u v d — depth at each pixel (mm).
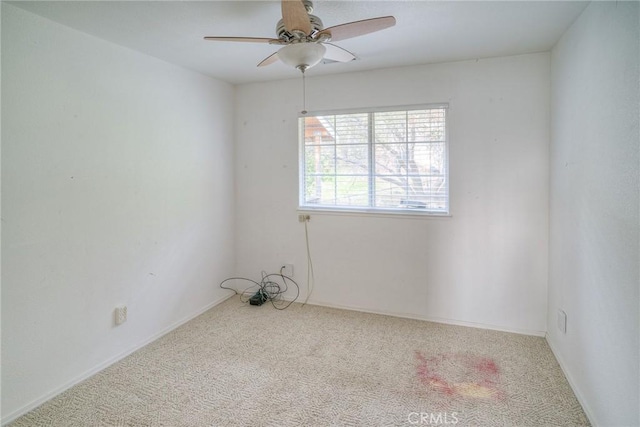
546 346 2602
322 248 3424
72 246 2141
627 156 1438
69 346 2139
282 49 1734
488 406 1928
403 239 3127
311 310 3346
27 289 1913
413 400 1988
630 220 1416
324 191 3420
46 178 1986
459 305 2986
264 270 3672
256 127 3580
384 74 3061
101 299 2336
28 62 1882
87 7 1849
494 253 2854
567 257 2207
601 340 1688
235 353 2547
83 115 2182
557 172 2430
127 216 2512
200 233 3252
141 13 1933
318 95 3301
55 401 2004
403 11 1951
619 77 1509
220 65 2928
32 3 1794
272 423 1817
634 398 1388
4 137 1789
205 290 3340
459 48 2545
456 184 2912
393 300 3197
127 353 2523
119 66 2416
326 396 2035
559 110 2377
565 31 2234
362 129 3227
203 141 3248
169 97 2850
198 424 1812
